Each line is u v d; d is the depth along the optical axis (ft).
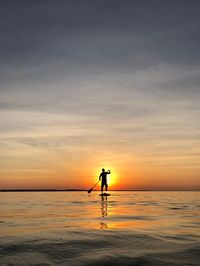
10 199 69.21
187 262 10.45
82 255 11.28
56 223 21.50
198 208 39.50
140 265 10.13
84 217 26.05
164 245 13.20
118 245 13.05
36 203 50.26
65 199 67.82
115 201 58.13
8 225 20.26
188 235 16.15
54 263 10.27
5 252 11.73
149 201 59.72
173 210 35.65
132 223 21.84
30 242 13.46
